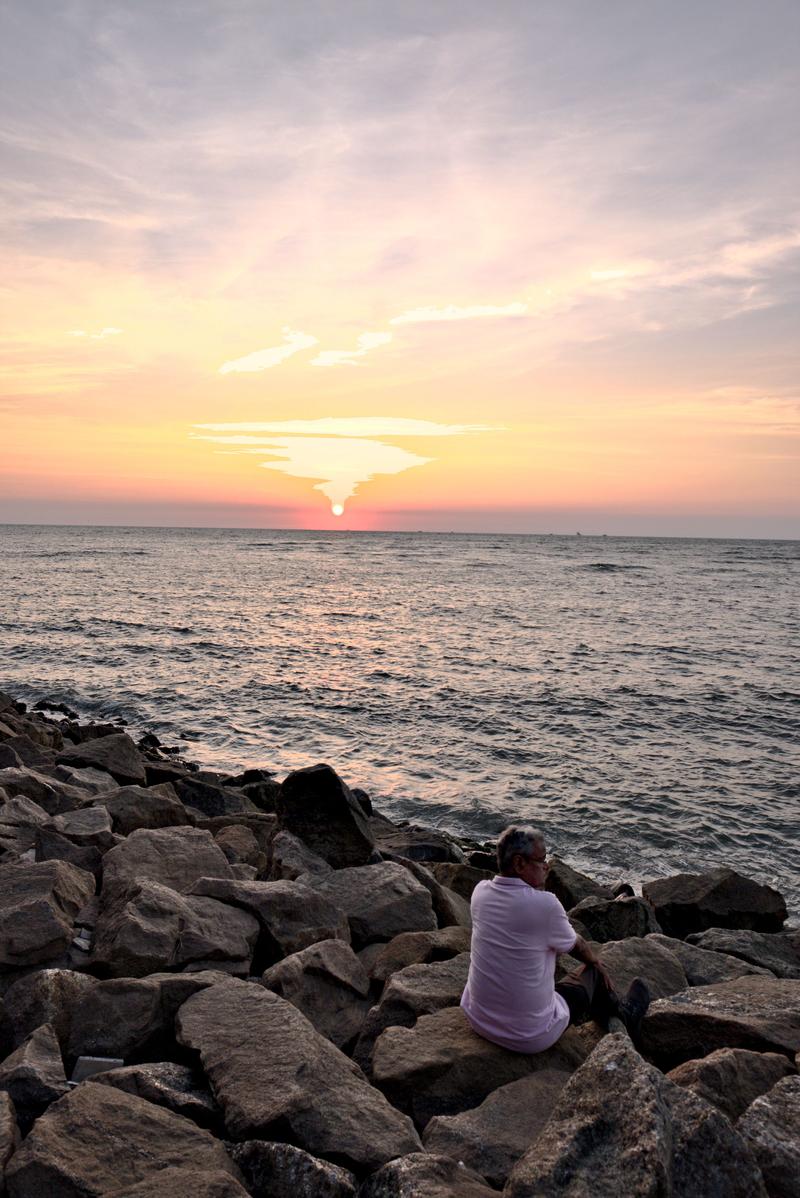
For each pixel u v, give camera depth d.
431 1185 3.45
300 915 6.54
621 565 123.75
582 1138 3.46
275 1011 4.87
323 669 31.09
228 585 73.00
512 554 165.38
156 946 5.75
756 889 9.67
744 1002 5.43
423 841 11.24
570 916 8.55
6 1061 4.44
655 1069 3.73
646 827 15.23
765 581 92.12
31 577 73.44
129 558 116.19
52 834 7.66
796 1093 4.04
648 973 6.38
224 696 26.08
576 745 20.89
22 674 29.00
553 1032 4.76
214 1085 4.29
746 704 25.94
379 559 136.12
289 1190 3.62
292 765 18.89
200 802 13.07
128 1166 3.63
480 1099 4.57
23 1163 3.54
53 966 5.65
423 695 26.59
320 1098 4.12
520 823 15.42
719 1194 3.32
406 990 5.46
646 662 33.91
